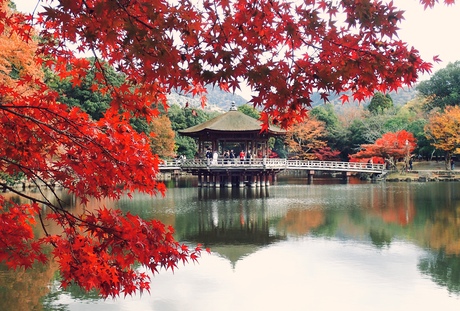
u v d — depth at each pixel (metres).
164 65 3.54
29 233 4.79
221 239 17.09
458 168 58.28
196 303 9.98
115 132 4.79
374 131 60.94
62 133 4.50
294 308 9.75
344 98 4.58
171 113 65.50
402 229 18.67
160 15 3.52
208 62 3.99
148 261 4.37
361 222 20.53
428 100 69.25
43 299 9.86
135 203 27.89
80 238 4.77
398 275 11.99
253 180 41.97
